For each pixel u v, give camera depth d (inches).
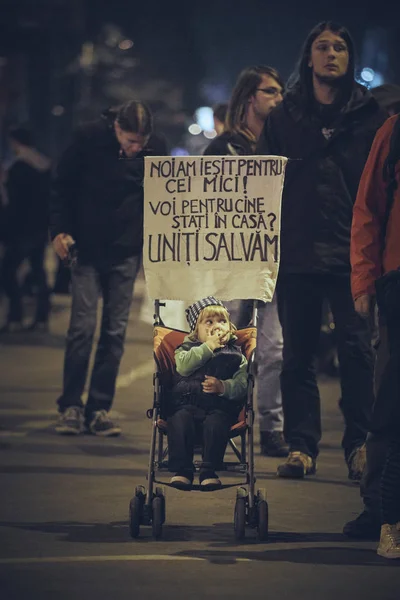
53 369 757.9
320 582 323.9
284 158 383.6
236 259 384.8
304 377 462.3
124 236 547.5
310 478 458.6
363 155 454.3
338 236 452.8
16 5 1739.7
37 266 956.0
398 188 362.6
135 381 712.4
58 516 393.1
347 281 453.1
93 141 543.2
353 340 454.9
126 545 358.3
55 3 1754.4
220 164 384.2
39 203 939.3
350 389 456.4
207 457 370.0
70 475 457.1
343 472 470.9
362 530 370.0
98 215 545.0
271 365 499.2
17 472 460.8
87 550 352.5
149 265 386.3
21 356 819.4
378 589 318.3
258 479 455.2
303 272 453.1
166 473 462.9
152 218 386.0
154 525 364.2
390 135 365.4
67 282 577.3
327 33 450.0
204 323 378.3
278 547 358.3
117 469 469.1
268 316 498.9
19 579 323.9
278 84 492.4
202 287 386.3
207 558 345.4
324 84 450.9
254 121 494.6
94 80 1902.1
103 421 542.9
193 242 384.8
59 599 307.4
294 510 406.0
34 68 1934.1
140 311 1126.4
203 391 376.2
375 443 366.6
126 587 317.4
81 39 1956.2
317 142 453.7
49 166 946.1
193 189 384.5
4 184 948.0
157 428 385.1
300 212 453.7
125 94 1900.8
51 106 1946.4
